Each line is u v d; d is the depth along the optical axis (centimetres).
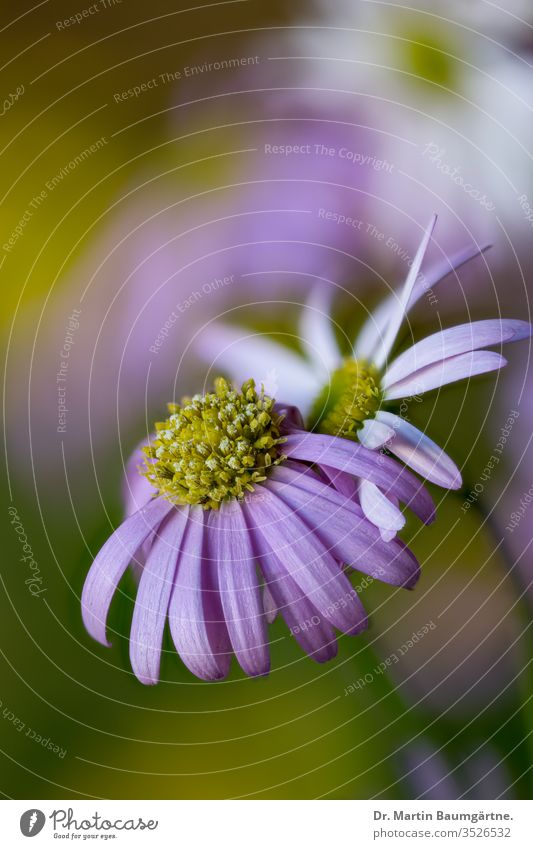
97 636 13
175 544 13
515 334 13
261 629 13
